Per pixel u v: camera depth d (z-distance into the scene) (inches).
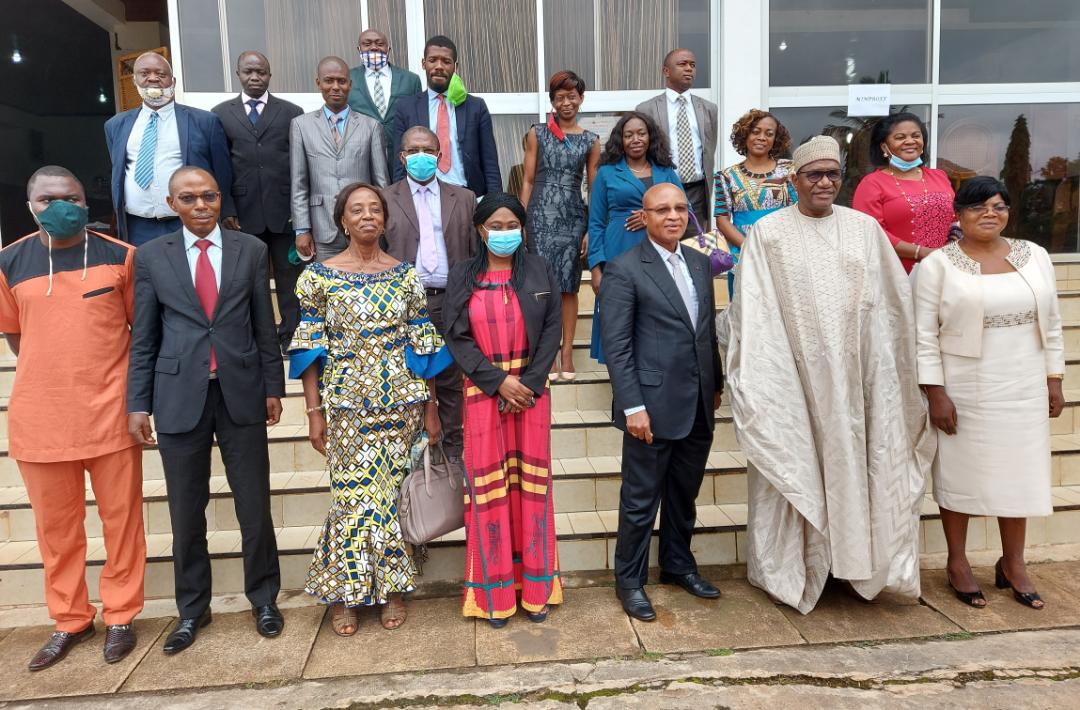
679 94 162.9
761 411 104.6
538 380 103.8
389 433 104.4
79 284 100.4
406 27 202.4
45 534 101.7
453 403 130.6
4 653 103.7
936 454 112.6
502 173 209.2
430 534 107.0
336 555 103.4
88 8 270.2
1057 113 215.2
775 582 109.3
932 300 109.3
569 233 150.7
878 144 133.7
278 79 201.0
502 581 105.8
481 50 204.7
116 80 293.3
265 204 158.9
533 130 150.7
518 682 93.0
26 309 99.4
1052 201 218.1
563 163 148.0
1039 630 102.8
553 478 134.0
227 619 111.2
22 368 99.7
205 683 94.7
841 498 102.9
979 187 105.3
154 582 119.0
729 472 136.2
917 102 213.2
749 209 140.9
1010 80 214.4
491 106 205.8
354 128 151.0
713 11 207.0
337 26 201.0
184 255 101.1
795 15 208.4
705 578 121.3
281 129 159.2
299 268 165.5
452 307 104.2
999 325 105.5
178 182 98.6
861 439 103.8
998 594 114.1
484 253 106.3
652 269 106.2
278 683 94.3
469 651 100.3
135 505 104.8
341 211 104.7
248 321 103.9
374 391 101.5
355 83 165.5
